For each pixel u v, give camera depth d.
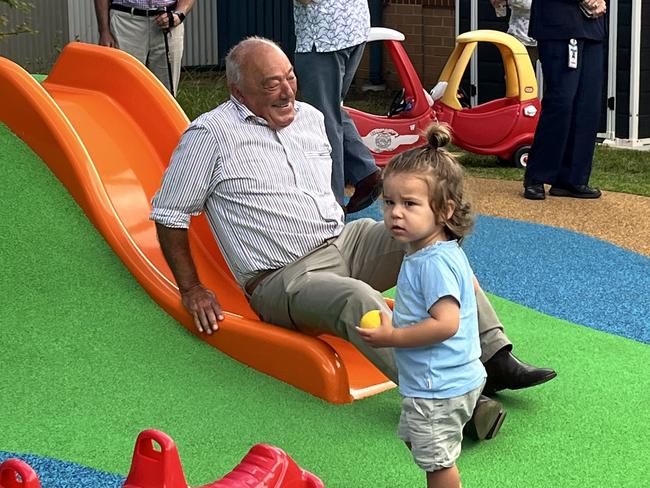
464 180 2.44
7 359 3.25
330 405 3.09
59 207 3.84
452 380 2.44
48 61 10.48
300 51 4.87
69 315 3.44
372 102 9.34
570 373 3.38
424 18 9.63
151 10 5.57
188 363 3.28
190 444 2.86
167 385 3.16
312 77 4.87
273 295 3.22
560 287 4.26
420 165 2.40
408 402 2.47
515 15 7.16
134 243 3.67
